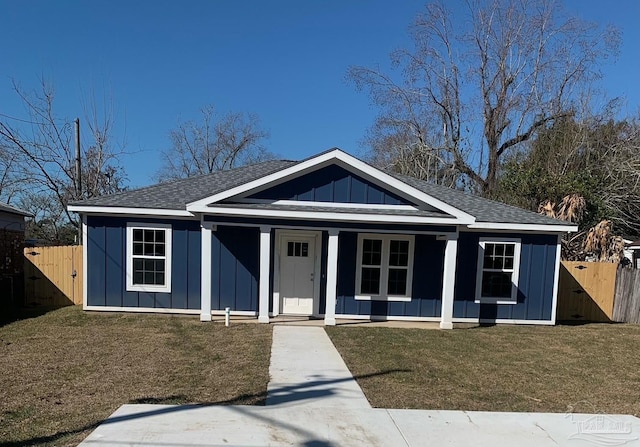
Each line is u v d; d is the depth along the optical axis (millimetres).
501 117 25250
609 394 5645
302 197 9656
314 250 10758
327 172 9703
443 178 27188
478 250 10727
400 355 7246
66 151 21312
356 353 7242
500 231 10742
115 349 7105
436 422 4461
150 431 3965
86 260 10234
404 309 10742
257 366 6227
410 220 9289
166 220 10289
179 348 7223
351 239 10648
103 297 10305
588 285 12188
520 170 19859
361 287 10711
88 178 22094
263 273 9508
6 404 4621
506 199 19469
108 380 5492
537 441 4113
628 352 8180
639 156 20375
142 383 5391
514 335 9430
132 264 10289
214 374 5816
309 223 9484
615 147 21406
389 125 27641
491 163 25703
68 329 8617
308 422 4305
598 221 15727
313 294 10805
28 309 10844
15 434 3863
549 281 10859
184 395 4969
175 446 3684
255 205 9352
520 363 7062
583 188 16156
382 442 3934
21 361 6328
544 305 10883
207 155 37250
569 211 15125
